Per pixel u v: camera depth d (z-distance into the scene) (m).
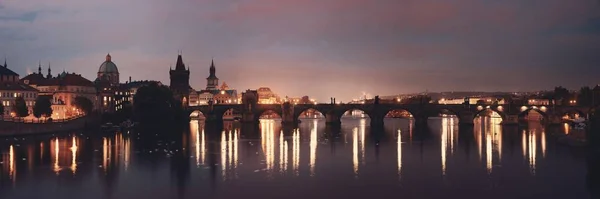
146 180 149.88
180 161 181.88
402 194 133.88
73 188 140.50
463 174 158.00
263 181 148.25
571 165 171.62
